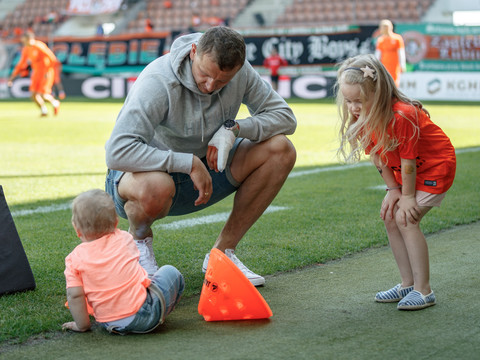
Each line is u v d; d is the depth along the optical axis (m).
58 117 33.91
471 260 8.12
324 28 49.06
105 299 5.50
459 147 21.00
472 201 12.14
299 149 20.94
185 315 6.23
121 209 7.20
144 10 60.59
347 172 16.38
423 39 46.25
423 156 6.27
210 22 56.88
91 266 5.50
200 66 6.17
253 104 7.37
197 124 6.84
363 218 10.74
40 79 33.91
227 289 5.90
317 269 7.86
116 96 53.28
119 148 6.42
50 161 17.89
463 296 6.65
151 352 5.20
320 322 5.92
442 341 5.37
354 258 8.38
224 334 5.64
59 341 5.46
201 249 8.77
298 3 57.78
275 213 11.18
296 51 49.91
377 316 6.07
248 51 51.03
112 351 5.22
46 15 62.22
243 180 7.41
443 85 46.38
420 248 6.31
